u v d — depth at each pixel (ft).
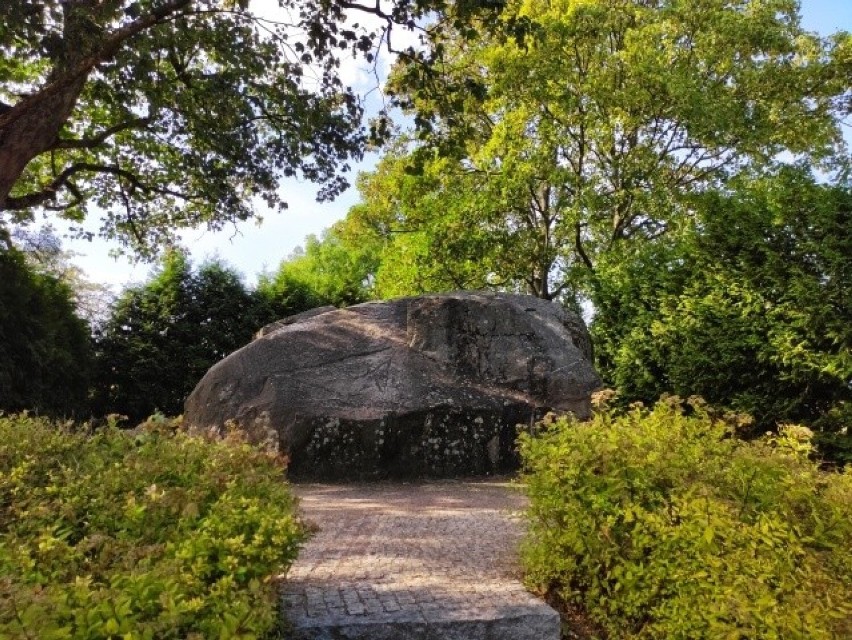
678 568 11.81
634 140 57.41
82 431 16.19
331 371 33.94
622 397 46.14
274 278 79.30
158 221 53.11
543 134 56.65
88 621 7.30
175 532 11.00
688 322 41.65
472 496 27.66
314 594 13.09
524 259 61.46
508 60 53.67
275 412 32.22
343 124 39.29
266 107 42.70
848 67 55.36
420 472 32.22
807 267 37.42
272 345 34.88
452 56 59.11
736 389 40.73
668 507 12.66
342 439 31.76
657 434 14.23
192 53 39.88
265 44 39.34
